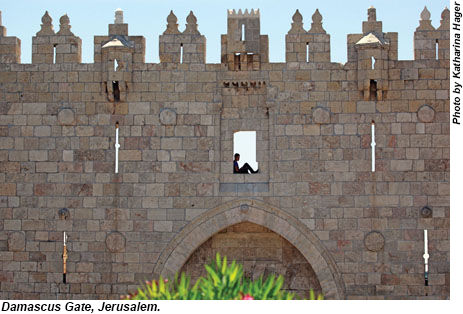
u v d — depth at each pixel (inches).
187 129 2444.6
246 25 2445.9
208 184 2425.0
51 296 2423.7
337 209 2404.0
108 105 2459.4
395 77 2432.3
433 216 2393.0
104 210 2434.8
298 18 2466.8
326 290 2380.7
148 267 2413.9
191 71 2461.9
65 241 2432.3
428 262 2383.1
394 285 2377.0
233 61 2444.6
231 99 2461.9
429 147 2411.4
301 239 2401.6
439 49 2438.5
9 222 2445.9
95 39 2482.8
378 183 2406.5
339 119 2428.6
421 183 2401.6
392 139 2418.8
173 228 2423.7
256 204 2418.8
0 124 2475.4
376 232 2389.3
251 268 2465.6
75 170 2449.6
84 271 2421.3
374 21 2454.5
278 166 2427.4
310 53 2452.0
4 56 2493.8
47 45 2490.2
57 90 2475.4
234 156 2522.1
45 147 2459.4
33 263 2431.1
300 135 2428.6
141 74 2463.1
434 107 2421.3
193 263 2466.8
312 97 2440.9
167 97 2455.7
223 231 2479.1
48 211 2442.2
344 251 2390.5
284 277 2455.7
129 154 2445.9
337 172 2413.9
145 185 2436.0
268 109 2442.2
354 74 2440.9
